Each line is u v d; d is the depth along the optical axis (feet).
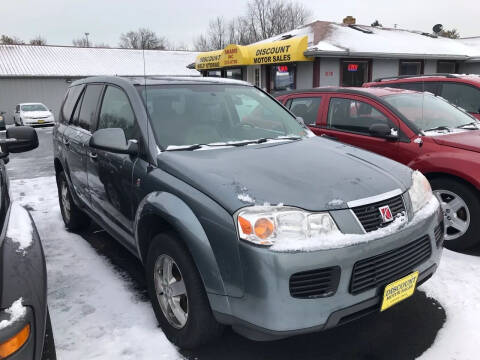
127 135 10.80
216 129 11.15
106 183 11.48
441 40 67.05
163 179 8.93
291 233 7.24
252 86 13.80
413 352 8.78
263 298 7.05
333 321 7.32
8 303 5.28
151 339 9.20
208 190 7.93
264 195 7.61
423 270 8.68
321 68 48.14
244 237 7.18
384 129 14.94
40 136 58.85
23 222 6.83
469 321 9.75
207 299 8.04
